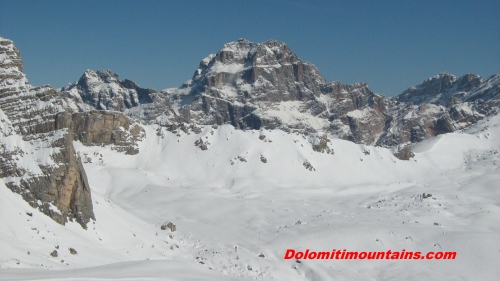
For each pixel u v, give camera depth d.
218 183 164.38
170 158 177.12
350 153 198.25
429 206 132.88
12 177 74.56
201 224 120.06
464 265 95.62
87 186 83.12
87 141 174.88
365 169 190.62
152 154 179.12
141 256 81.25
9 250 62.34
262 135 190.12
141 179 155.38
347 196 157.88
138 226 95.44
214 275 62.94
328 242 102.06
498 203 141.38
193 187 156.12
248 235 110.00
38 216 73.00
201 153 179.50
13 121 79.31
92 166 160.62
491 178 167.38
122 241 83.88
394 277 91.38
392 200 143.88
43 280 46.84
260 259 93.69
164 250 87.44
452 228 112.81
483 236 103.44
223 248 96.12
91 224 81.31
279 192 157.12
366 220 118.00
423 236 104.81
